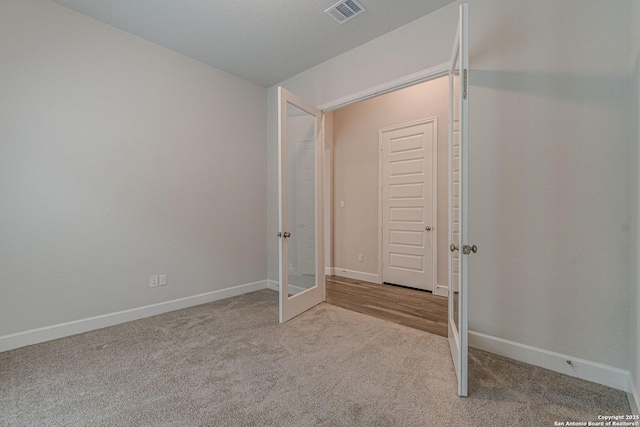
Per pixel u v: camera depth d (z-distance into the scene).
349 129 4.80
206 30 2.71
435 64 2.44
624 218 1.67
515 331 2.06
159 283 2.98
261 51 3.08
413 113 4.09
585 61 1.77
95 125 2.57
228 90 3.57
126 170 2.76
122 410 1.52
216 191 3.46
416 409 1.54
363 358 2.07
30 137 2.26
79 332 2.49
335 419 1.46
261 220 3.96
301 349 2.20
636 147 1.54
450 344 2.17
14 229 2.20
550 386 1.74
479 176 2.17
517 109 2.01
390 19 2.54
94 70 2.56
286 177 2.87
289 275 3.10
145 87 2.87
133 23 2.61
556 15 1.86
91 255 2.56
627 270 1.67
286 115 2.82
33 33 2.26
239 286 3.69
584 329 1.81
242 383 1.76
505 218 2.07
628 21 1.64
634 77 1.57
